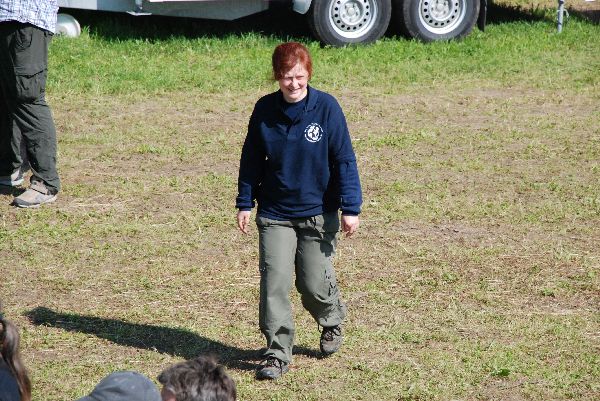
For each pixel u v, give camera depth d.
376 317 17.42
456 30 41.34
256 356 16.06
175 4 36.91
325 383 15.19
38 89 21.80
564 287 18.78
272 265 14.73
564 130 29.98
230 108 31.52
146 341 16.47
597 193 24.36
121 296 18.17
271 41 39.62
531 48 40.62
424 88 34.62
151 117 30.28
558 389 15.01
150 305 17.83
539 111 32.16
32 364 15.57
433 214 22.69
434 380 15.24
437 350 16.23
